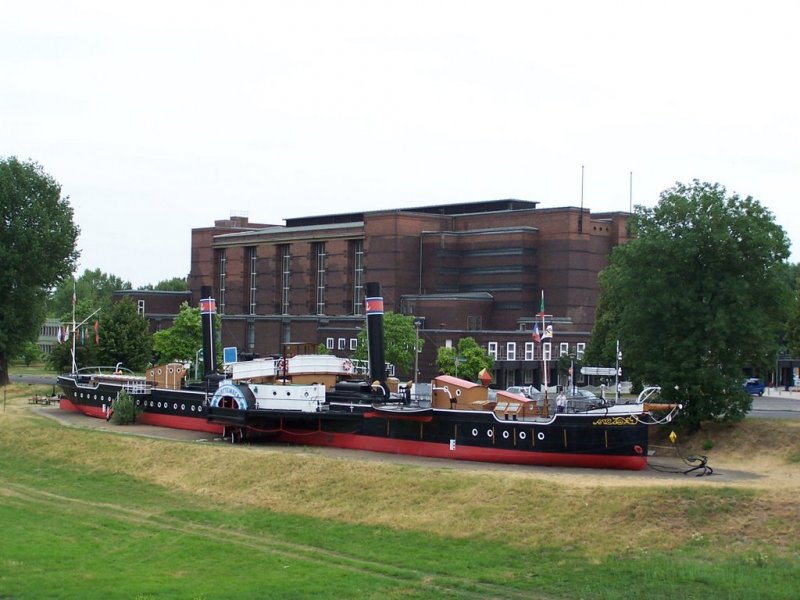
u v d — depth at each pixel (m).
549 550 51.53
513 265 144.38
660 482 59.81
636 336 80.88
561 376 134.62
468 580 47.19
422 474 63.19
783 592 44.16
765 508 52.56
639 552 50.09
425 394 85.94
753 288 78.94
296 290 169.00
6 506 62.88
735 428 78.06
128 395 96.31
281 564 49.28
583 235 143.25
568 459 69.62
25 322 127.25
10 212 125.31
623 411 68.88
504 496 58.03
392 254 150.38
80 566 47.94
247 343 170.50
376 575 47.75
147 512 61.66
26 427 88.81
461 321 141.38
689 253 76.31
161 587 44.50
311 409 80.31
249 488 66.12
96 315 159.00
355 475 64.75
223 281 186.00
